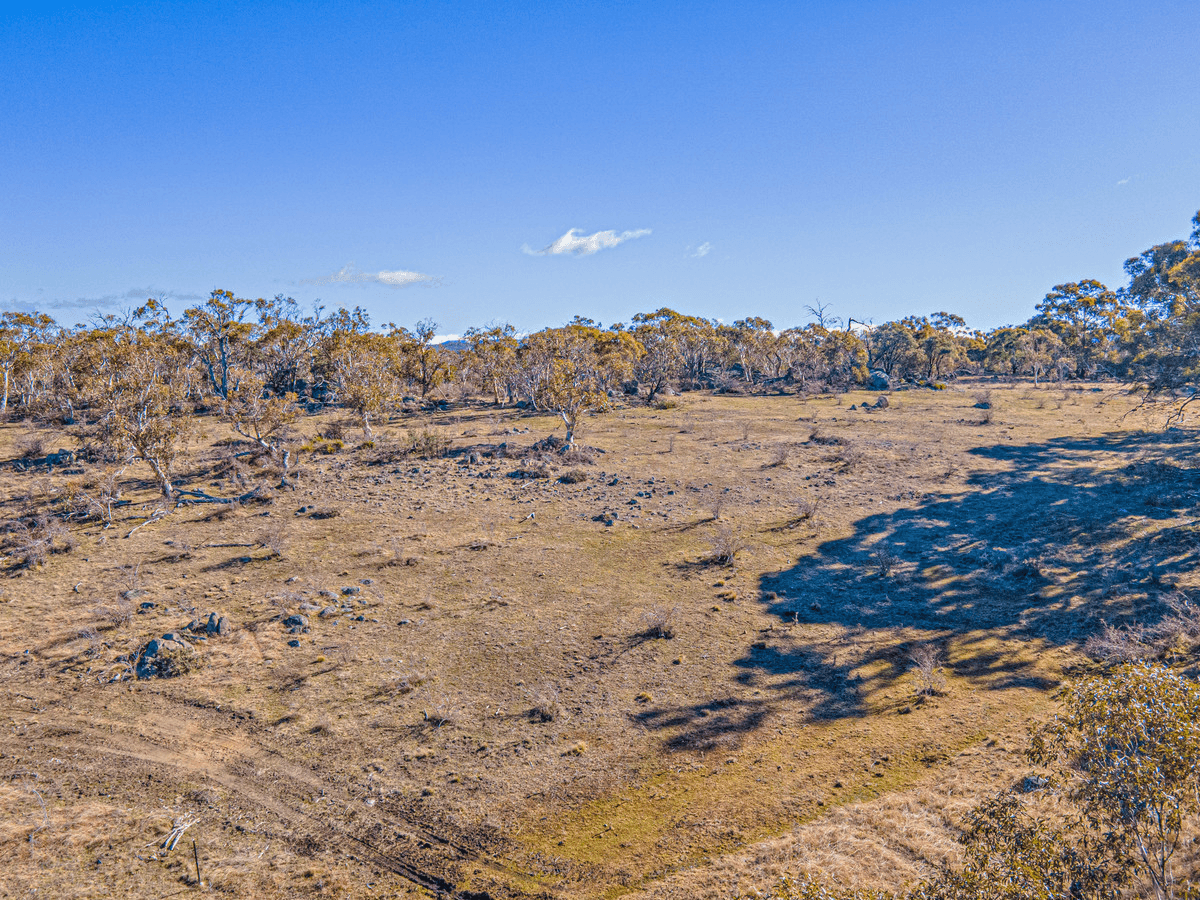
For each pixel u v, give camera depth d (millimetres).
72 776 19109
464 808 17922
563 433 67938
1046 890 9672
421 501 45344
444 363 99250
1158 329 52688
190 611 29188
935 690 22391
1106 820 10305
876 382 108625
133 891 15062
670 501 45062
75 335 89312
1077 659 23734
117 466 48281
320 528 40219
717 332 137625
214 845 16594
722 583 31828
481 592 31328
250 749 20375
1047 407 79250
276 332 95562
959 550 34562
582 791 18547
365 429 66938
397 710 22250
